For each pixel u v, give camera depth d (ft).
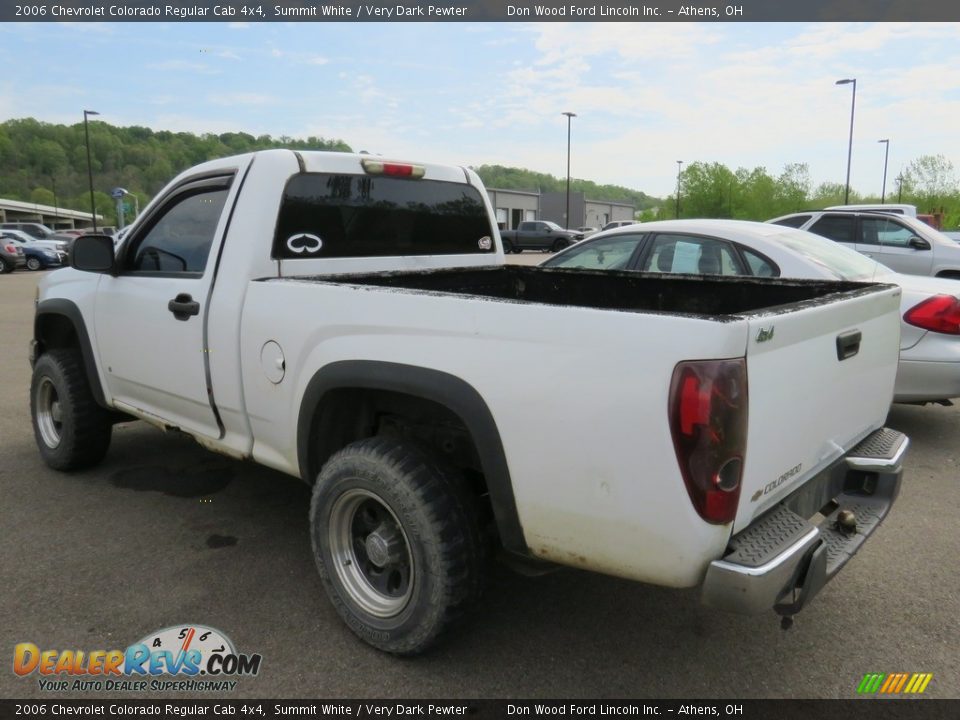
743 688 8.56
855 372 9.04
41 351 15.61
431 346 8.18
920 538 12.46
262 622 9.83
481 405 7.77
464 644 9.38
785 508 7.73
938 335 16.35
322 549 9.47
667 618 10.07
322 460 10.03
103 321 13.39
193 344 11.39
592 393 7.02
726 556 6.89
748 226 19.31
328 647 9.29
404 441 8.80
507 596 10.66
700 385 6.46
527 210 242.17
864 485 9.53
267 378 10.23
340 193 12.04
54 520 13.05
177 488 14.64
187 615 9.98
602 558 7.34
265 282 10.23
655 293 13.24
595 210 309.63
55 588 10.66
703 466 6.56
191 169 12.26
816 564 7.36
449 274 13.50
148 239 12.80
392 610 8.89
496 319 7.66
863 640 9.52
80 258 12.46
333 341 9.18
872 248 34.65
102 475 15.35
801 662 9.05
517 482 7.67
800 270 17.26
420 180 13.51
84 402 14.56
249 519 13.19
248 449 11.11
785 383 7.37
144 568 11.30
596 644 9.43
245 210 11.02
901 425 19.19
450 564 8.26
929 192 171.32
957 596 10.60
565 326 7.18
